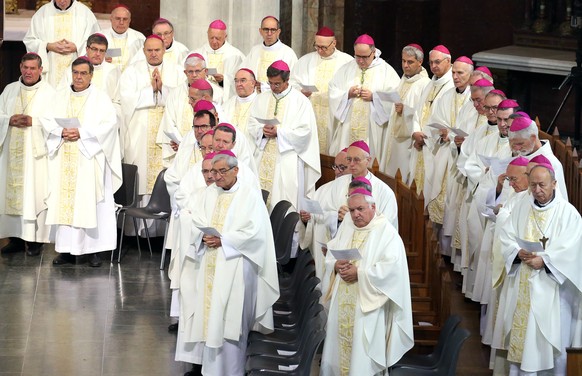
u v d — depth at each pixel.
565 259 11.34
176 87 15.88
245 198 11.73
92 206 15.20
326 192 12.95
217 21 17.30
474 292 13.38
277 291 11.95
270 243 11.89
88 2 22.86
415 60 16.20
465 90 15.17
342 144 16.80
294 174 15.30
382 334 10.98
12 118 15.24
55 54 17.41
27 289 14.38
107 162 15.40
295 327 12.08
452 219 15.05
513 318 11.66
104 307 13.91
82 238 15.28
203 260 11.72
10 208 15.49
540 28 22.00
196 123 12.95
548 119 21.91
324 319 11.66
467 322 13.57
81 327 13.27
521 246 11.38
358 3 22.34
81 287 14.54
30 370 12.08
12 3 21.58
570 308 11.57
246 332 11.84
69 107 15.34
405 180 16.41
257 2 18.98
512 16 22.97
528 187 11.80
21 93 15.37
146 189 16.44
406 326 11.02
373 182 12.38
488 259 13.16
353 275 11.01
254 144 15.45
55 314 13.61
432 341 11.95
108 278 14.93
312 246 13.60
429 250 12.80
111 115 15.39
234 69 17.34
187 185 12.69
